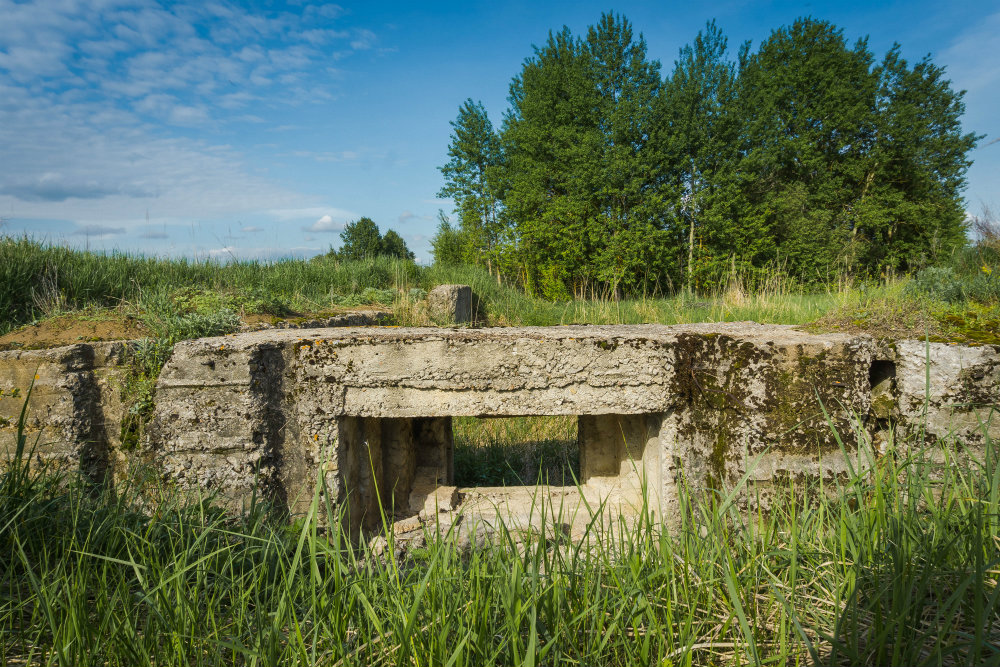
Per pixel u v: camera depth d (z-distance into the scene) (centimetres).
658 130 2123
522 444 591
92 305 451
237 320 420
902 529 176
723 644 157
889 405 282
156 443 290
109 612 162
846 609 148
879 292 471
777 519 221
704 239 2169
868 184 2206
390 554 180
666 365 279
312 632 171
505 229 2602
